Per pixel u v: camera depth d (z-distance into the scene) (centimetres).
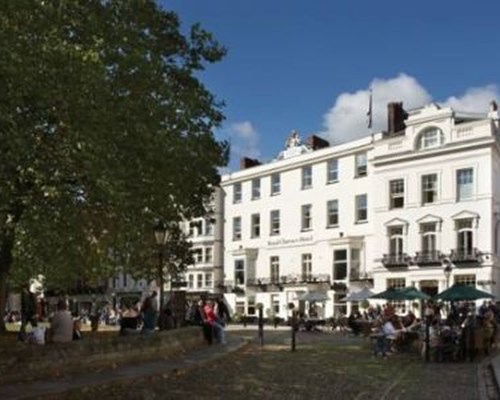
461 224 5088
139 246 2314
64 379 1683
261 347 3061
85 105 1471
